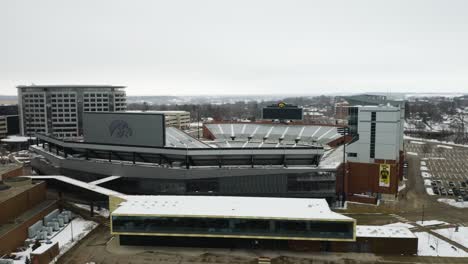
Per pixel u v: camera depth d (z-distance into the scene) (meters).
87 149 127.69
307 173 110.50
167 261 74.50
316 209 81.94
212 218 78.19
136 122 122.62
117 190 119.12
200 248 80.69
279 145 179.50
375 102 148.50
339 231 76.75
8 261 71.00
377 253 77.81
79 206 106.50
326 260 74.94
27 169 164.12
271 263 73.75
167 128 168.12
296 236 77.44
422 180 141.88
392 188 115.88
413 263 73.50
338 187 113.31
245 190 112.25
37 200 98.62
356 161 118.75
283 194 111.62
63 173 131.62
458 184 136.88
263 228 77.81
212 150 113.94
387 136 114.88
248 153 115.00
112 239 84.88
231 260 75.12
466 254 77.44
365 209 106.69
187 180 112.31
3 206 83.50
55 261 74.06
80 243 82.62
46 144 167.50
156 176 114.56
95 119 128.75
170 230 79.12
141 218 79.31
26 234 84.75
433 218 99.38
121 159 127.12
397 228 82.38
